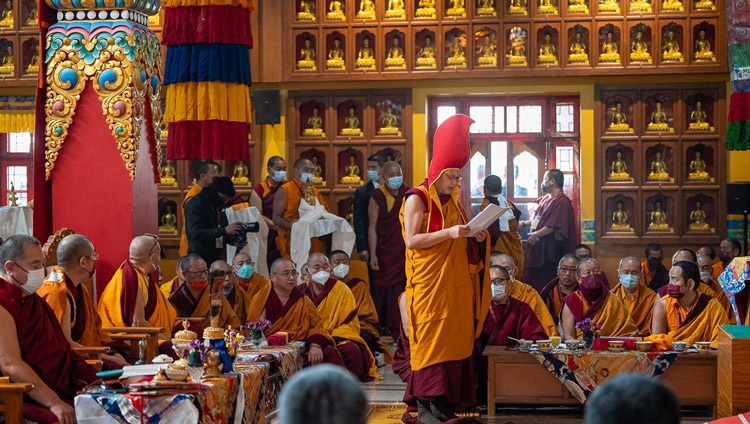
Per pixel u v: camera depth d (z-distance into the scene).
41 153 7.69
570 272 8.92
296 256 11.38
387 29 12.73
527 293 8.04
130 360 6.72
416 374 6.45
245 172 12.88
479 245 6.57
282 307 8.23
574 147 12.88
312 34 12.81
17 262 5.34
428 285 6.35
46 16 7.64
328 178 12.90
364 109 12.90
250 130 12.87
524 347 7.21
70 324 6.23
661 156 12.69
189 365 5.54
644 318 8.72
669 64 12.41
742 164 12.49
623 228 12.65
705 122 12.63
